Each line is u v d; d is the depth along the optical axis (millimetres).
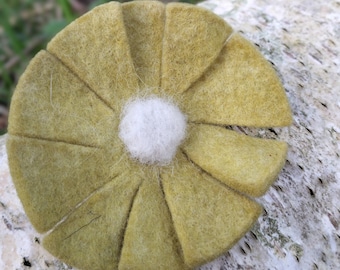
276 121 114
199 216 105
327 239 114
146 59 115
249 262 110
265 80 114
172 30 114
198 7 115
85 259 103
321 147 121
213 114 114
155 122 105
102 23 112
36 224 102
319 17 140
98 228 105
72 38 111
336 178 119
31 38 264
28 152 104
